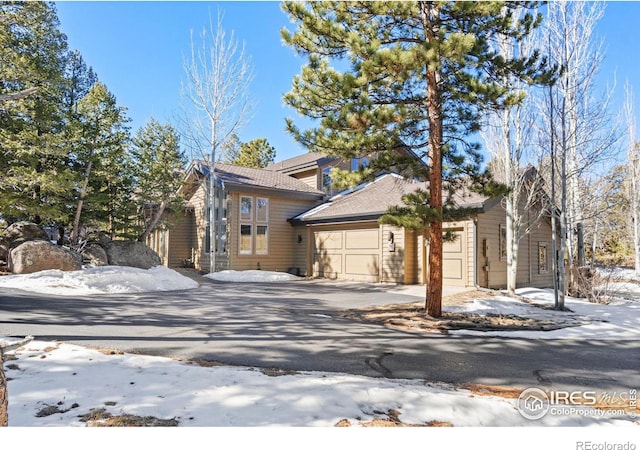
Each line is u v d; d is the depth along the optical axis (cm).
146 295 1108
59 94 1417
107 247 1650
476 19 770
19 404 315
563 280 1012
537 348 615
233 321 754
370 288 1387
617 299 1221
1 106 1157
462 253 1365
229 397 338
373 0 743
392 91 821
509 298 1128
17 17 1099
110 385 364
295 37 801
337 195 2066
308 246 1894
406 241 1502
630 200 2305
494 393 409
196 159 2011
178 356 497
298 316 834
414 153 923
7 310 762
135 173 1819
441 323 779
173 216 2097
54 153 1290
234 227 1795
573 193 1443
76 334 595
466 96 721
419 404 342
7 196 1263
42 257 1265
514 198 1252
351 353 547
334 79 749
